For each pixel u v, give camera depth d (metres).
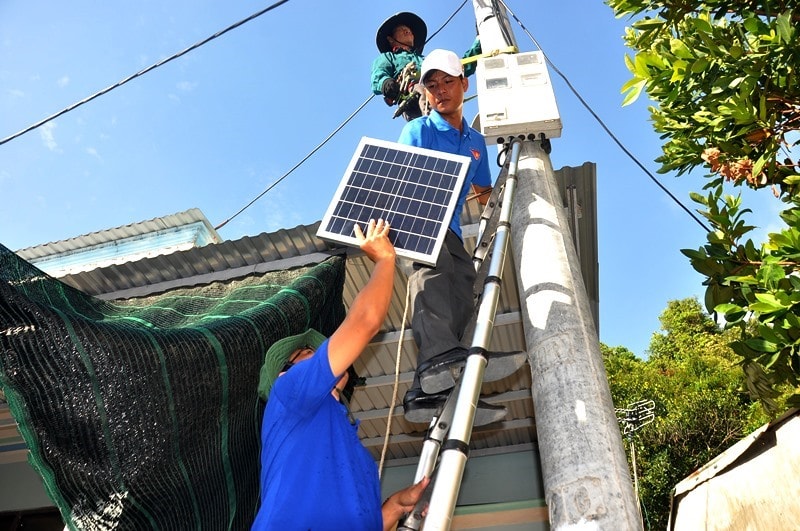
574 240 5.48
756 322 4.25
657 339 31.45
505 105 3.89
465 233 5.18
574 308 2.83
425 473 2.36
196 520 2.93
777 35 3.92
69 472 2.51
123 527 2.64
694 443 19.44
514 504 7.48
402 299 6.04
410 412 2.75
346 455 2.06
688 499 9.08
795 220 3.88
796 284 3.64
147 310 4.47
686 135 4.97
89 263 9.27
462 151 3.82
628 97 4.56
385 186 2.90
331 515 1.86
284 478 1.95
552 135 3.85
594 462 2.25
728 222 4.53
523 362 2.72
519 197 3.49
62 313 2.58
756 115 4.02
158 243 9.23
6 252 3.19
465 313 3.12
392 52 6.50
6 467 8.25
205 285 5.29
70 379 2.53
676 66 4.28
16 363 2.45
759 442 6.55
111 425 2.61
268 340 3.41
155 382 2.74
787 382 4.52
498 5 5.20
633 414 18.61
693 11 4.70
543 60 4.17
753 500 6.69
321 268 4.54
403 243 2.64
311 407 2.04
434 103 3.81
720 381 21.52
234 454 3.20
